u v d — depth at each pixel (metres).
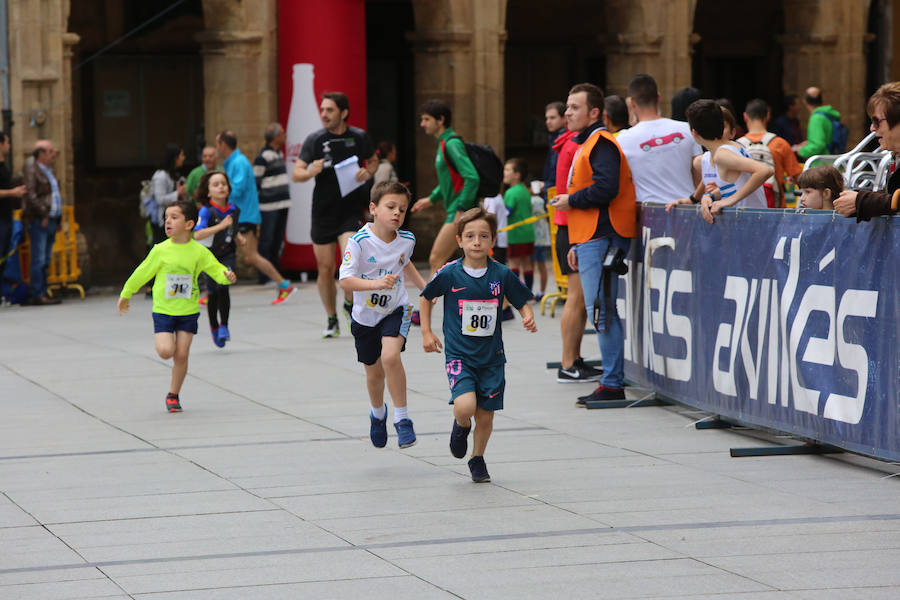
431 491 13.76
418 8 41.31
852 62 50.09
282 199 35.88
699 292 16.97
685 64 45.56
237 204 31.53
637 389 19.77
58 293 34.69
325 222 25.27
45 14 34.12
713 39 55.44
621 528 12.11
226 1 37.41
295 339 26.03
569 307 20.19
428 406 18.78
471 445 16.17
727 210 16.14
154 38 45.88
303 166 24.77
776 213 15.12
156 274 18.67
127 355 24.33
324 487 14.04
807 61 49.69
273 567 11.09
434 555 11.34
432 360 23.09
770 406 15.47
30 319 30.00
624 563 10.98
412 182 50.22
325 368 22.44
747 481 13.95
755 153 19.48
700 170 18.78
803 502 12.96
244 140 38.16
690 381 17.34
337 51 37.19
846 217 13.70
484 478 14.09
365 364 15.22
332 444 16.36
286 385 20.83
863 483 13.76
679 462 14.95
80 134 44.69
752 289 15.70
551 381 20.73
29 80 33.91
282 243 36.62
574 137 19.61
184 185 34.09
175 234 18.75
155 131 46.25
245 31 37.84
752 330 15.73
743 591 10.17
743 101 56.75
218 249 24.70
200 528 12.43
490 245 13.98
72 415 18.66
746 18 55.69
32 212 32.16
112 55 45.22
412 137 50.22
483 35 41.62
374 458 15.50
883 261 13.38
